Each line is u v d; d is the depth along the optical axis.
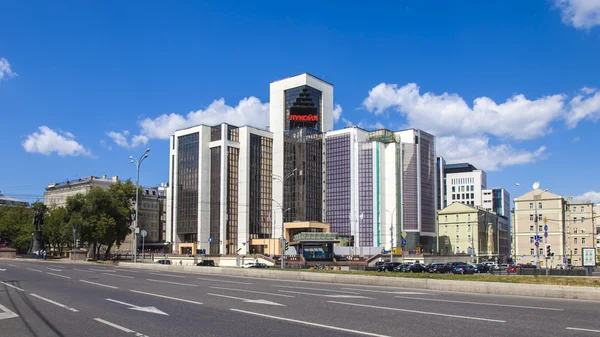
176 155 145.38
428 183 144.88
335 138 144.12
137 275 42.72
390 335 12.92
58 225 120.00
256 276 40.38
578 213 124.19
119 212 105.88
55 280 35.47
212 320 15.58
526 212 120.19
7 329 14.24
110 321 15.51
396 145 137.75
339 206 140.50
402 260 116.50
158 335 13.12
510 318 15.85
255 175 140.50
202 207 136.00
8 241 150.00
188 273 47.06
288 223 128.25
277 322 15.12
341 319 15.70
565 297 22.52
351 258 113.12
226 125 138.12
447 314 16.80
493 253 163.38
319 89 150.12
